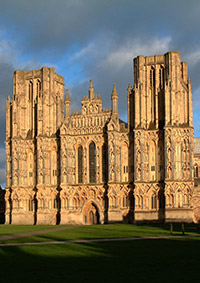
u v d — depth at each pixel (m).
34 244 60.09
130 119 121.31
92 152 123.06
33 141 127.88
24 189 125.88
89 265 42.22
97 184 120.31
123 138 120.81
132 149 119.69
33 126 129.25
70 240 65.44
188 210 110.38
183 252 50.31
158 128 117.81
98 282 35.09
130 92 122.69
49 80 129.12
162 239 65.81
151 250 52.22
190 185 111.62
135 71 122.12
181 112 115.81
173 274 37.81
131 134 120.12
